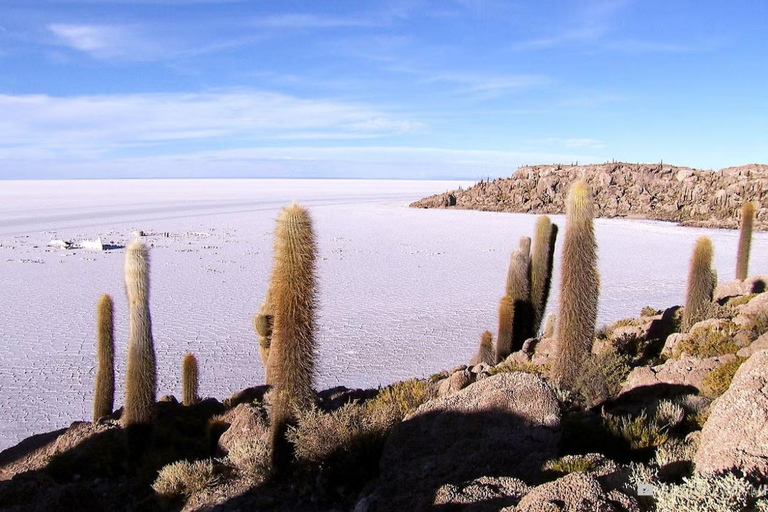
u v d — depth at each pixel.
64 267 34.97
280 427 5.19
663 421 4.81
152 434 6.68
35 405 13.88
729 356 6.62
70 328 21.36
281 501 4.77
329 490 4.80
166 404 7.90
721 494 2.81
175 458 6.14
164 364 17.05
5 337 20.08
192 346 19.02
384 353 18.11
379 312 24.11
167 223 64.50
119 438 6.81
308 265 5.19
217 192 149.75
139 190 159.12
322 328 21.34
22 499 4.75
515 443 4.37
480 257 40.88
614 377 6.43
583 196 6.18
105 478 6.13
